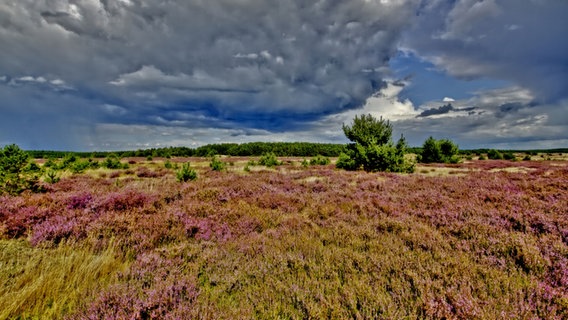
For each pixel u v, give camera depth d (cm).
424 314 275
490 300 285
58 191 948
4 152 917
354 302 290
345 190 988
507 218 568
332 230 538
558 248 400
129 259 424
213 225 576
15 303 271
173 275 344
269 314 283
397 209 687
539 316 267
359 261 387
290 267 389
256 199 827
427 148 3266
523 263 378
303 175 1538
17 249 438
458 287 321
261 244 467
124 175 1852
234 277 347
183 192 941
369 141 2167
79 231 498
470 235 488
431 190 929
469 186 995
